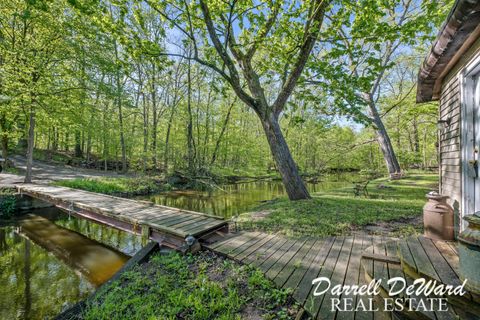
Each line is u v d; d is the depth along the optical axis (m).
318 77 6.71
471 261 1.64
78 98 11.01
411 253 2.37
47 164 15.62
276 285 2.45
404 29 5.04
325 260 2.99
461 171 2.97
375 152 21.25
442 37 2.50
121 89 13.97
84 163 17.48
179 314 2.10
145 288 2.58
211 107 18.41
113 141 16.86
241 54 6.88
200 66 15.97
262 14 5.50
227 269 2.89
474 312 1.61
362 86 6.02
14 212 7.71
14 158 15.75
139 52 5.63
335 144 15.49
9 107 9.21
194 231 3.74
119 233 6.27
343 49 5.59
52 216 7.68
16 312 3.14
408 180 11.55
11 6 8.43
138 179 12.62
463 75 2.87
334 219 4.78
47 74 9.00
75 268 4.38
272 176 19.91
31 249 5.26
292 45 5.93
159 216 4.73
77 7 4.74
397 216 5.01
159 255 3.52
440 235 2.75
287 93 6.89
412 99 11.40
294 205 6.09
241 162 22.67
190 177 14.11
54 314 3.10
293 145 22.66
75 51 9.66
